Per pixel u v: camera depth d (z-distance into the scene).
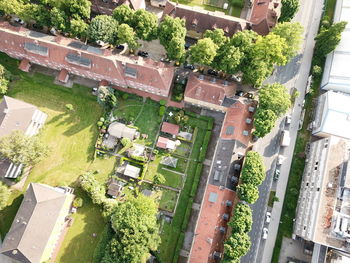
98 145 96.69
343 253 82.00
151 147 97.44
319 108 95.75
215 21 97.38
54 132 98.25
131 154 95.56
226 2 107.31
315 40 102.81
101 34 91.38
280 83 101.69
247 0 107.19
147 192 94.38
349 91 96.31
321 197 79.94
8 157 84.12
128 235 80.56
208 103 94.75
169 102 99.94
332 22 104.56
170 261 90.50
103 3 99.88
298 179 94.94
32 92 101.12
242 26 96.25
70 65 94.75
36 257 81.44
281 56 88.75
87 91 101.19
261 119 87.50
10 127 88.69
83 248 90.94
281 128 98.00
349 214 79.19
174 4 98.62
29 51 94.06
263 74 90.31
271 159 96.06
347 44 98.19
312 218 80.88
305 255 90.19
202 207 87.31
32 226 81.88
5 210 92.44
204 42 86.56
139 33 94.06
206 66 101.44
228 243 81.44
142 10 92.38
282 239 91.31
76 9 94.00
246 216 83.00
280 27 91.25
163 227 92.56
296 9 96.44
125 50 102.50
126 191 94.81
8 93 100.62
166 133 97.88
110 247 83.06
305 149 96.69
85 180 90.81
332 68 96.81
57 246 90.50
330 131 90.38
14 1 93.44
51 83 101.88
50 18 96.12
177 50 90.81
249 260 89.88
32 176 95.06
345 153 82.38
